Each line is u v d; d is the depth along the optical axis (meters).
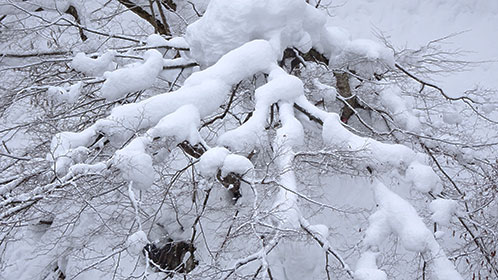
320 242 6.30
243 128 6.60
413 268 7.90
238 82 7.16
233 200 8.31
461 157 8.88
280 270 8.45
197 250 8.55
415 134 8.38
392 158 7.00
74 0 9.95
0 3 9.65
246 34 7.33
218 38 7.33
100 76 8.27
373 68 8.80
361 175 7.47
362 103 9.11
